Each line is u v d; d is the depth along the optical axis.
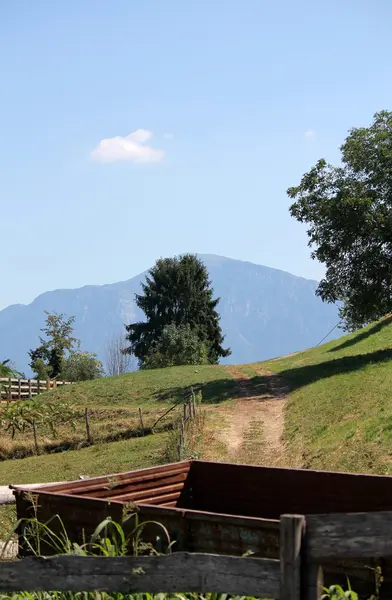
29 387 61.66
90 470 29.33
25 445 37.94
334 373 45.91
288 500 9.77
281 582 4.86
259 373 57.50
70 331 93.88
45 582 5.79
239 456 27.03
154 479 10.14
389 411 26.80
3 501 13.14
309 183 49.53
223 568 5.20
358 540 4.73
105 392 55.84
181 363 82.56
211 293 107.75
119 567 5.57
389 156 47.28
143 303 104.81
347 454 22.20
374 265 47.97
